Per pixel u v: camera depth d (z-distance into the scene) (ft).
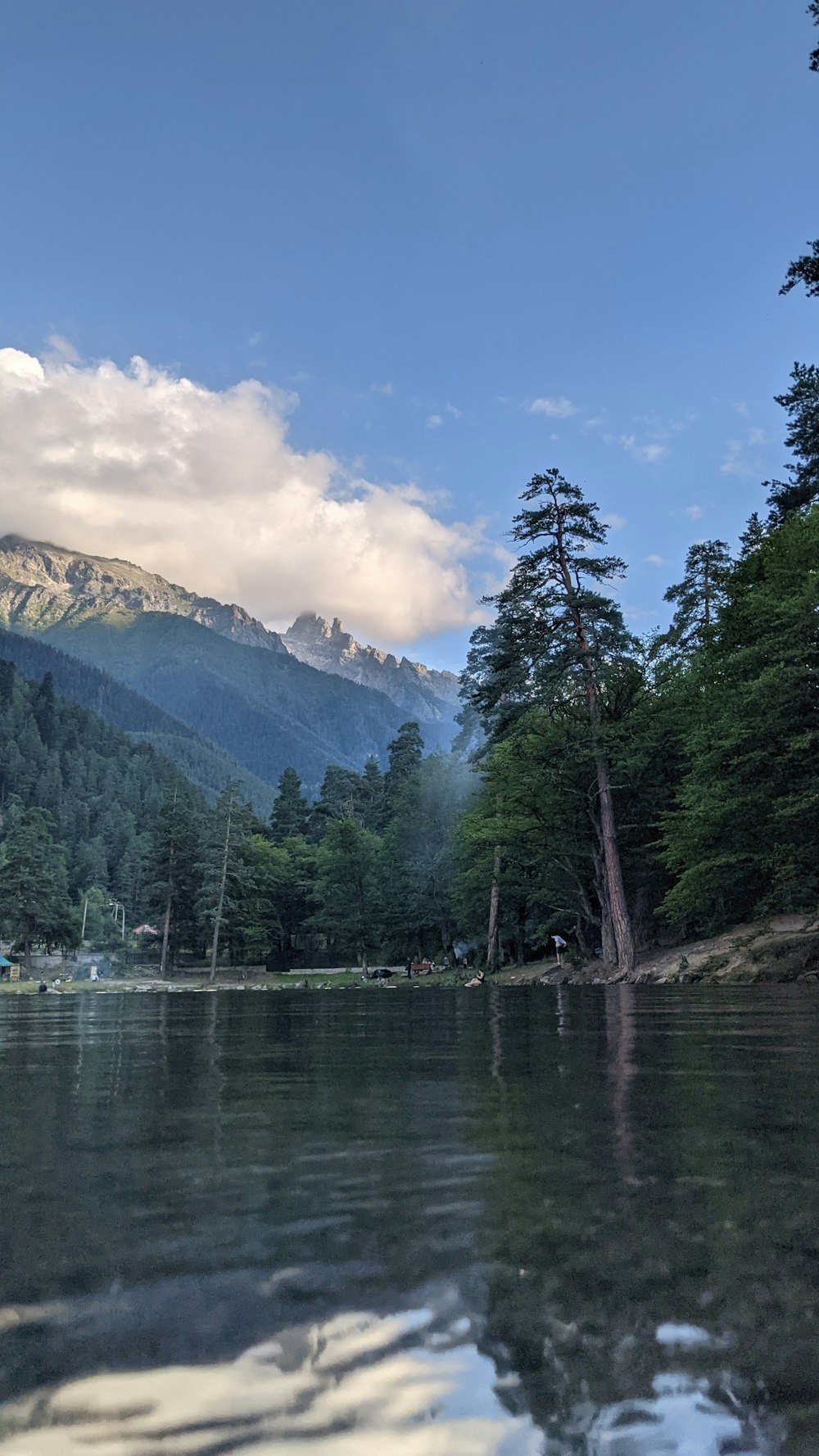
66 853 563.89
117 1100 9.23
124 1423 2.69
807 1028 19.57
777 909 85.92
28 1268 4.09
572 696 108.78
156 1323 3.43
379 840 269.64
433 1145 6.86
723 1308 3.59
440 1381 2.94
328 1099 9.18
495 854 149.48
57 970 343.87
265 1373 3.02
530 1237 4.56
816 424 117.50
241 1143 6.96
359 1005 39.40
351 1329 3.40
